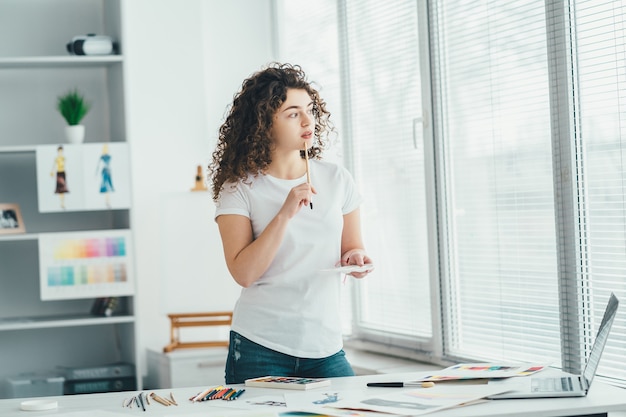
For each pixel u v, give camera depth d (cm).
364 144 449
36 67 455
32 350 469
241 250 256
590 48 309
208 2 502
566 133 318
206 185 488
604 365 311
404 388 222
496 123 358
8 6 467
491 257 365
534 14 336
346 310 474
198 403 215
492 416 190
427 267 406
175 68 489
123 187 432
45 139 470
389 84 427
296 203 247
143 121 483
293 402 210
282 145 261
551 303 335
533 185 340
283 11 515
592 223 312
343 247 275
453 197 386
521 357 352
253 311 256
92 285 429
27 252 466
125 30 435
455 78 381
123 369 442
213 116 501
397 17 419
